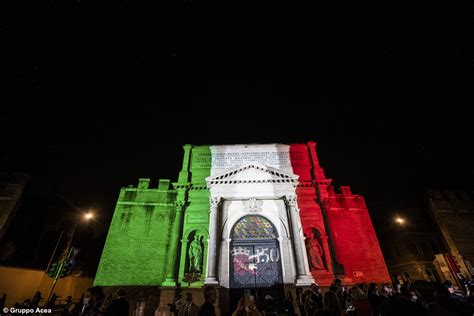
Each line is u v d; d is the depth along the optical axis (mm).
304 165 21906
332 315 6695
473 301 7664
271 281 17062
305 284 16109
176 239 18703
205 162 22188
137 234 19375
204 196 20422
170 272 17562
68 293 22969
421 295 4305
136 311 16766
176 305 13516
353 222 19953
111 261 18328
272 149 22734
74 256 13922
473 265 21562
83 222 27000
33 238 22234
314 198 20250
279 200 19703
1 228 19734
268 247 18344
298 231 18094
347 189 21484
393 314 4141
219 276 16938
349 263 18453
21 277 19219
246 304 8461
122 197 20781
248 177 20078
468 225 24078
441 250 25828
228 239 18250
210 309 5246
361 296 7961
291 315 11914
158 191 21203
